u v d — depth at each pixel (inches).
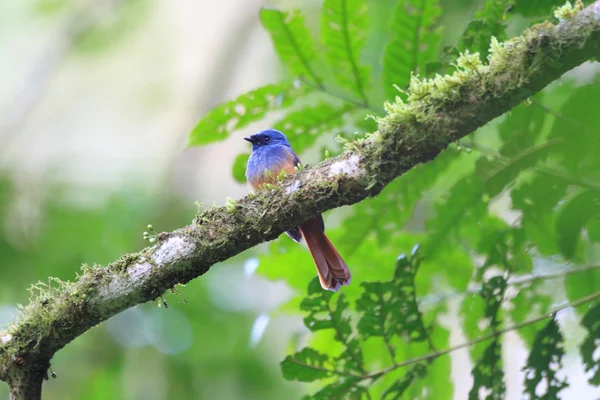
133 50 757.9
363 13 315.6
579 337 410.6
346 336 303.1
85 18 665.0
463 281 348.2
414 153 241.1
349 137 345.1
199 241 261.1
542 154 300.8
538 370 302.4
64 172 590.2
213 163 741.9
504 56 230.7
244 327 542.0
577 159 296.2
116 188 580.7
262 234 258.5
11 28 760.3
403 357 337.1
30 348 273.4
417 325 306.2
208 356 534.0
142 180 593.6
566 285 326.6
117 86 766.5
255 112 335.6
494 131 434.0
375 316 301.0
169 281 266.4
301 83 332.2
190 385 524.1
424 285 351.6
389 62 319.6
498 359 306.7
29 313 276.5
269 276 369.7
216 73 622.8
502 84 229.9
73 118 759.1
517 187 325.4
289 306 358.9
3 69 757.9
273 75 645.3
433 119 236.4
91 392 518.6
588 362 300.7
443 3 474.3
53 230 549.3
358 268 361.7
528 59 226.4
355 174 245.8
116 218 557.9
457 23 468.8
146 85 764.0
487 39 290.7
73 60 717.3
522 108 296.2
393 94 323.9
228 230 259.4
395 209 340.8
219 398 523.8
